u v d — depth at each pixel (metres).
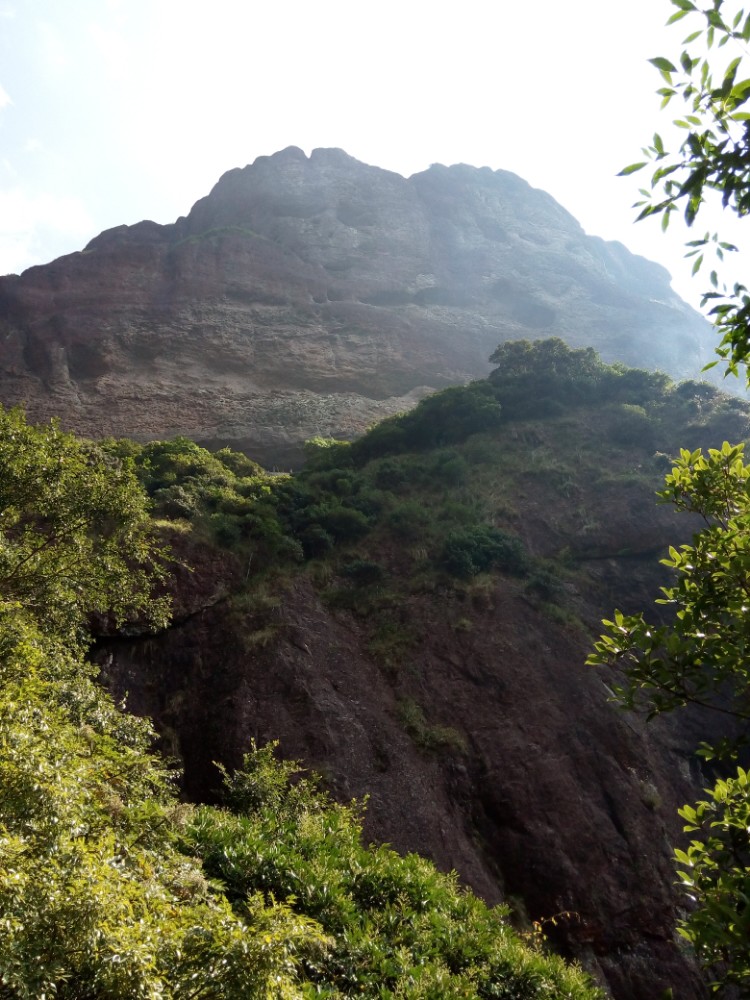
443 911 10.45
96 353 63.91
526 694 22.88
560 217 102.19
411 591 25.88
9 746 5.18
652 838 19.89
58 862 4.56
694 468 5.43
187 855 9.02
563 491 31.22
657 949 17.83
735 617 4.54
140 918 4.62
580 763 21.27
